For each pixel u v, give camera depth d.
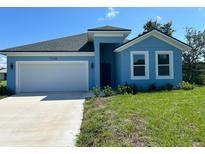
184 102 12.17
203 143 6.60
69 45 23.39
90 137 7.61
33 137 8.03
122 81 19.75
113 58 24.03
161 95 15.26
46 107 13.71
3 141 7.66
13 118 11.01
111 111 10.63
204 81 32.59
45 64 21.70
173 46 20.06
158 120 8.69
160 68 20.05
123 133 7.41
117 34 21.55
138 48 19.81
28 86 21.59
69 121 10.17
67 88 21.83
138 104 11.95
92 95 18.38
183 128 7.77
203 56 37.53
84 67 21.91
